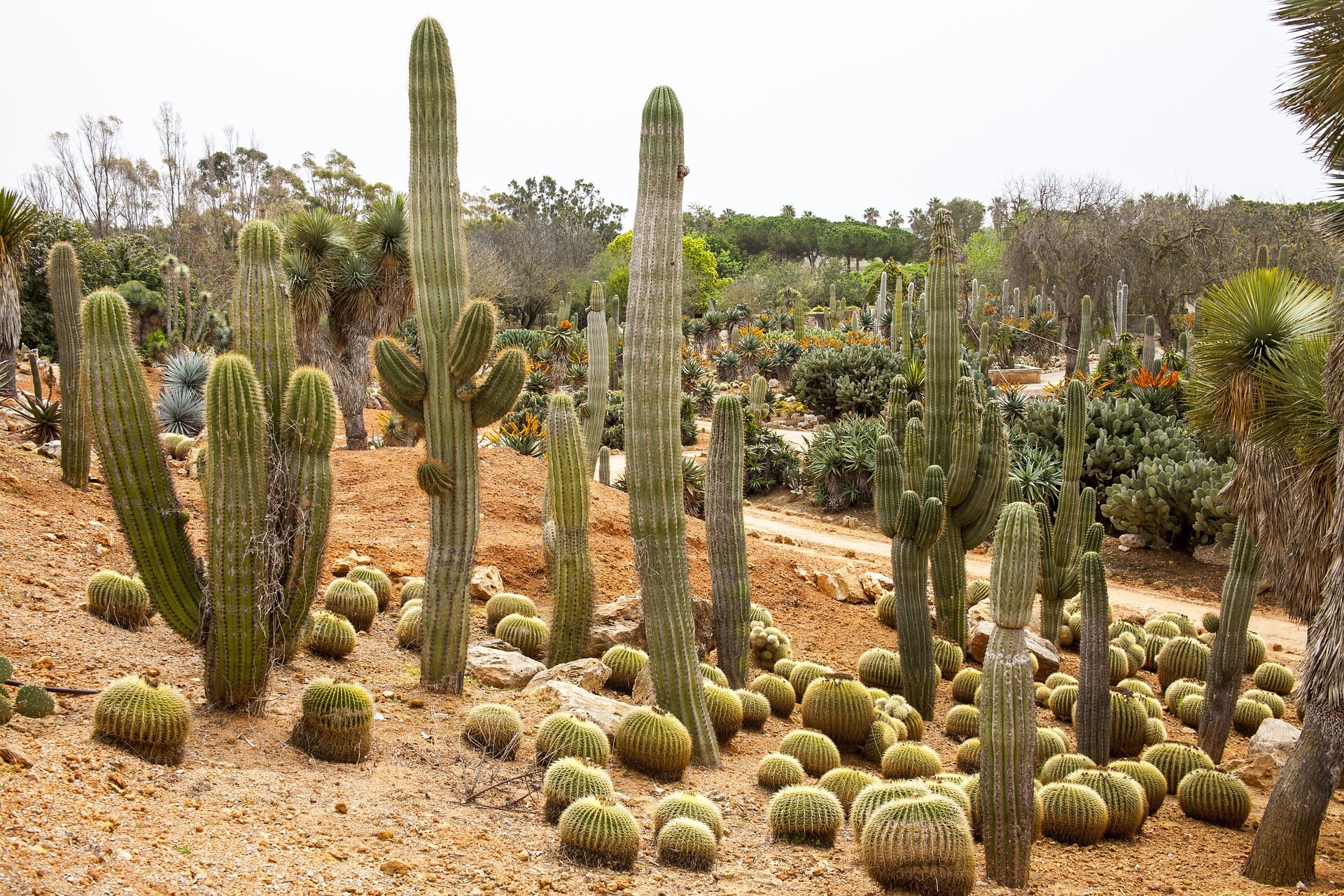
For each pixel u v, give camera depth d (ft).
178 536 20.80
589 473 30.12
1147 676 45.83
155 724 17.61
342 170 230.48
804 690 34.14
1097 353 169.68
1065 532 43.88
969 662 43.34
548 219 305.73
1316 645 23.91
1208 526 67.67
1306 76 26.76
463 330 24.30
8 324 47.83
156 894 12.78
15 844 12.86
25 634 22.45
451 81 25.11
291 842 15.79
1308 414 28.71
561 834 17.99
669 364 24.43
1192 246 171.12
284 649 25.09
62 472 36.70
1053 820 24.30
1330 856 25.68
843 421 101.76
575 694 25.73
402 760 21.07
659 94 24.11
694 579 47.37
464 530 25.75
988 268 241.96
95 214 214.48
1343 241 30.96
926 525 34.19
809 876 19.01
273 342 21.76
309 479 21.13
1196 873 23.00
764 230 371.15
